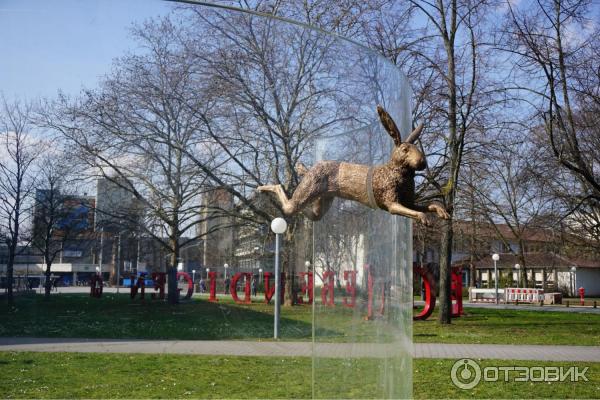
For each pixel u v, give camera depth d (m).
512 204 32.28
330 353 4.14
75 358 3.50
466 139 19.58
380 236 4.55
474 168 21.08
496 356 10.68
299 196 4.18
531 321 20.08
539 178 19.20
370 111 4.62
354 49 4.62
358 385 4.28
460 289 21.62
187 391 3.62
